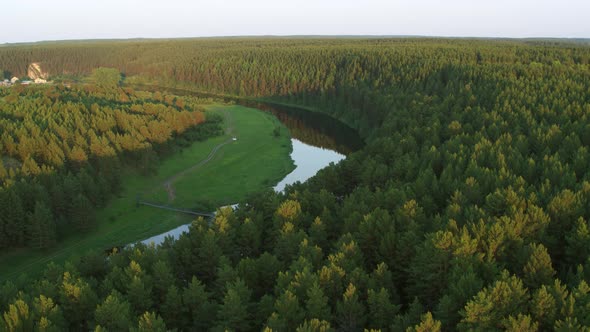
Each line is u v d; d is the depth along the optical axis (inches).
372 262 2228.1
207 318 1883.6
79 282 1921.8
